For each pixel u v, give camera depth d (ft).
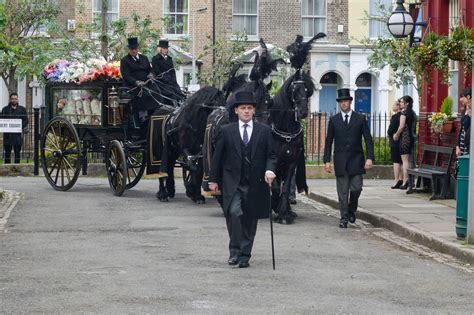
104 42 127.34
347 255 53.11
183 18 173.17
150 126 79.10
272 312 38.17
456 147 77.77
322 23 176.55
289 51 66.54
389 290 43.16
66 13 168.14
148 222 65.92
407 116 88.48
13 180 100.12
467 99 73.31
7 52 83.25
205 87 75.00
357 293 42.29
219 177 49.42
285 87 65.82
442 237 56.39
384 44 105.60
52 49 135.13
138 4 171.73
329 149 65.98
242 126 48.88
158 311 38.17
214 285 43.65
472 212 53.93
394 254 53.88
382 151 113.09
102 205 76.02
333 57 175.52
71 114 85.97
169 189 81.30
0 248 54.49
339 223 67.00
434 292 42.86
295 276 46.19
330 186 94.79
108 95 84.17
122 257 51.34
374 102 176.45
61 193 85.20
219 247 55.06
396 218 65.41
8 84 146.51
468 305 40.19
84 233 60.64
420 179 86.43
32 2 143.84
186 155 75.66
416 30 85.25
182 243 56.54
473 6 75.97
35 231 61.52
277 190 66.23
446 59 70.54
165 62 83.87
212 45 155.22
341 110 65.98
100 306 39.06
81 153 85.25
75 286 43.19
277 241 58.08
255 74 65.46
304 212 74.18
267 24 175.73
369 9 175.73
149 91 81.61
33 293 41.63
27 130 116.67
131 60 82.79
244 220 48.52
